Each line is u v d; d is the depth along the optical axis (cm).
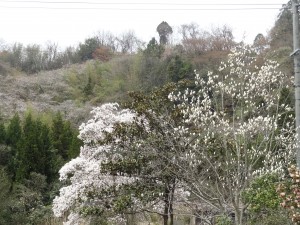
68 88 4069
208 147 926
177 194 1021
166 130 980
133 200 1017
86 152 1177
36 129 1981
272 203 742
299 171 645
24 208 1554
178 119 1023
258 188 787
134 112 1103
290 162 905
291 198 623
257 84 944
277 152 988
